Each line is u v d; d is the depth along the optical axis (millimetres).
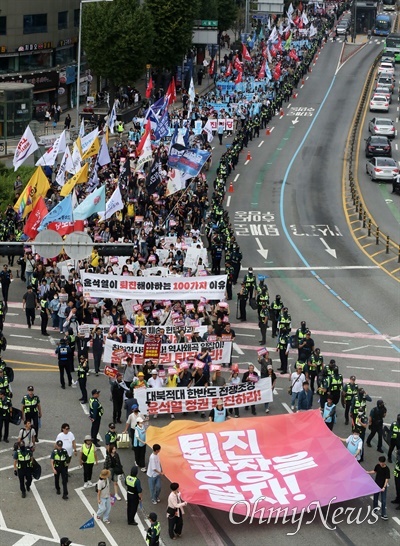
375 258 153750
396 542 76812
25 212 132750
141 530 77625
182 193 160875
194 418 96875
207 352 102875
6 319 123812
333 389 95938
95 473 86125
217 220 156625
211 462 82750
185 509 80812
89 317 111938
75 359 111312
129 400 93188
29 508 80312
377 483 80500
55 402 100250
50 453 89312
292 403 98125
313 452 84000
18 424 91188
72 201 128375
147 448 91188
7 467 87000
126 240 131250
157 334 104812
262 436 85938
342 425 96250
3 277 124250
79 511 80062
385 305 132125
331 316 127375
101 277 111250
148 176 147375
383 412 90688
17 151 149500
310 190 193750
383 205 185000
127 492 77812
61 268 123562
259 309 117938
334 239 163375
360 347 117188
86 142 164125
